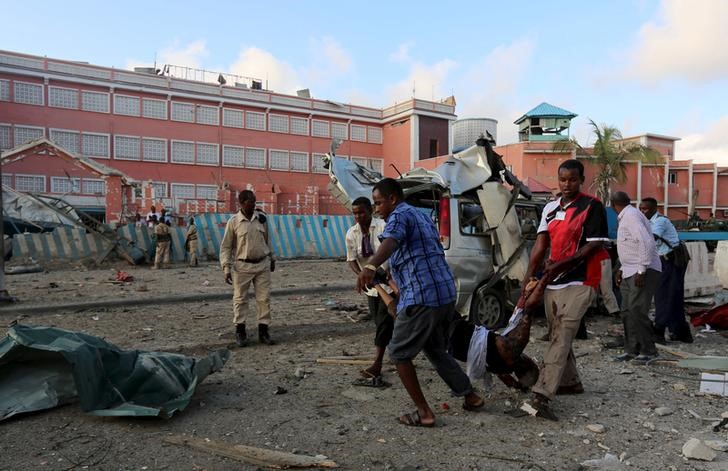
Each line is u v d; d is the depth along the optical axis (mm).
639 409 4273
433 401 4438
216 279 13375
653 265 5691
